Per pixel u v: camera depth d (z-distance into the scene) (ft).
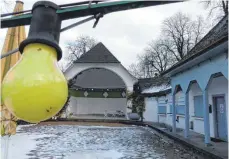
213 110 43.52
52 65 3.33
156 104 83.97
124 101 114.01
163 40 152.66
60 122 80.94
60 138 45.24
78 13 3.85
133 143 40.81
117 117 104.37
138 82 96.94
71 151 33.35
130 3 3.80
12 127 26.04
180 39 146.51
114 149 35.22
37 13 3.65
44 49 3.41
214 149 31.35
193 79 39.45
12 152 30.14
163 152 33.37
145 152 33.27
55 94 3.15
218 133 42.34
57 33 3.70
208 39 43.24
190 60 34.91
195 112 51.90
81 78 112.78
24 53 3.41
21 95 3.02
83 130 59.47
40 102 3.07
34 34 3.51
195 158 29.60
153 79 100.01
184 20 144.87
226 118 39.04
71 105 103.40
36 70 3.15
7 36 24.48
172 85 52.80
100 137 47.57
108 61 95.91
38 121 3.25
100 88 116.98
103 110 115.34
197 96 50.80
